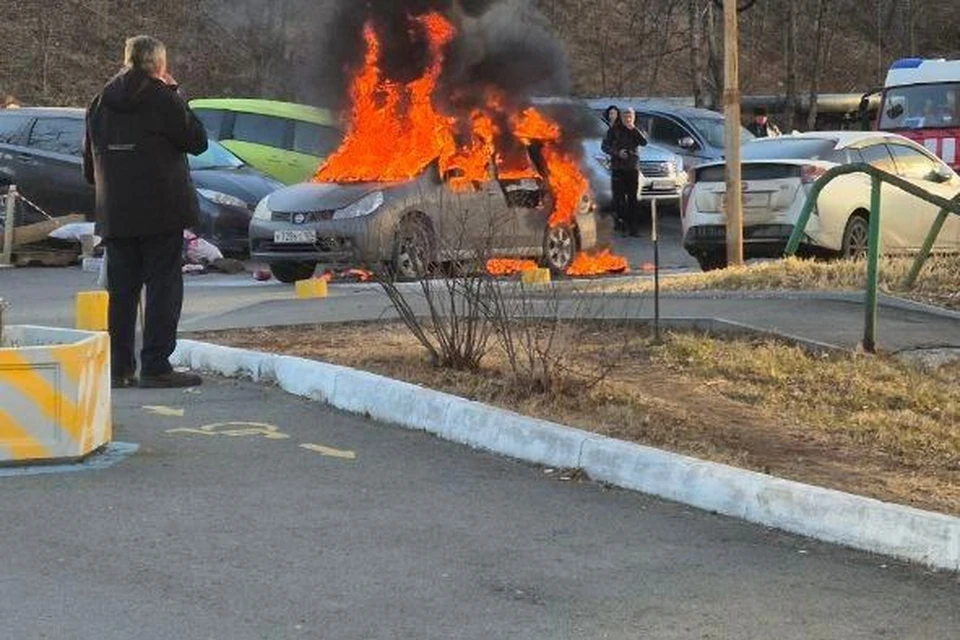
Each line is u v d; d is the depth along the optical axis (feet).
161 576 19.31
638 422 27.73
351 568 19.85
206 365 35.01
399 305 32.81
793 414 29.50
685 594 19.11
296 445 27.09
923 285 44.91
